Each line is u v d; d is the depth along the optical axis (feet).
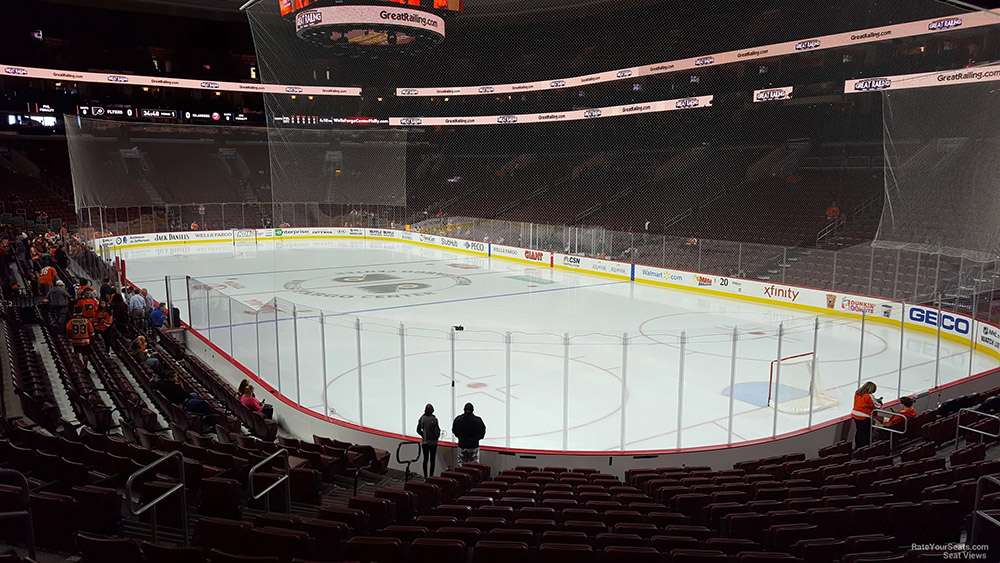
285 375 55.21
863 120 134.21
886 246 79.77
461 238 142.31
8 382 44.14
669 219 145.48
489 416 46.85
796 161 142.31
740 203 138.72
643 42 139.54
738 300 92.27
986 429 36.58
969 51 99.19
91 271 88.48
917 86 80.84
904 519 22.71
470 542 20.65
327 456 33.47
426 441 36.58
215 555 17.12
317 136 156.87
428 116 160.25
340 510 22.91
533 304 88.17
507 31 146.61
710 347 66.28
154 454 27.12
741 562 18.47
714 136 152.46
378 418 45.91
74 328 52.26
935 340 69.26
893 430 38.81
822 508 23.85
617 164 163.84
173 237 146.41
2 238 98.07
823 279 94.84
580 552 18.58
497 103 161.07
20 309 66.85
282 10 77.20
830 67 134.82
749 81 146.20
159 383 41.73
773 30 123.34
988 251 69.72
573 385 54.03
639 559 18.56
